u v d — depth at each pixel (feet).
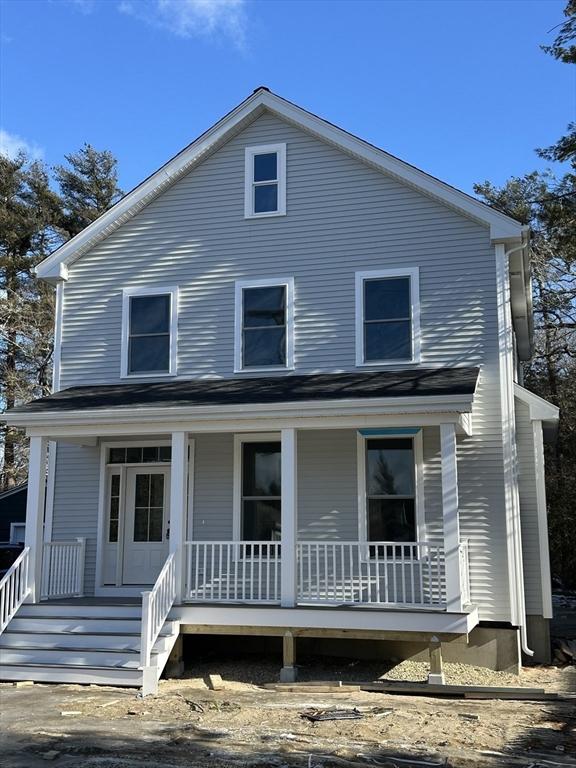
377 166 46.62
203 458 46.88
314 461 44.86
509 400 42.75
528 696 33.35
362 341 45.73
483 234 44.86
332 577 43.55
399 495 43.34
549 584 42.22
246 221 48.88
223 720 28.66
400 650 41.42
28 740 25.49
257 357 47.47
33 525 41.70
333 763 22.70
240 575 44.83
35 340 107.86
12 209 115.03
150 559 47.47
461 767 22.41
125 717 29.22
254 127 49.65
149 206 50.85
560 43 60.49
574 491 88.79
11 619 39.58
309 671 39.58
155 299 49.96
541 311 104.47
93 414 41.14
